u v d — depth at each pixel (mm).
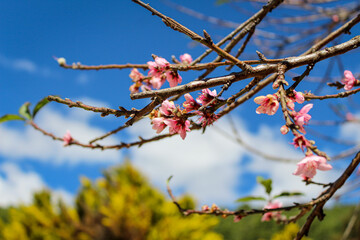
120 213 2855
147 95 750
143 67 983
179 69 810
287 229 1544
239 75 764
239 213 891
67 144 1036
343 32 952
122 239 2879
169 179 974
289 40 1599
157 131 791
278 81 749
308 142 707
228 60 781
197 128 937
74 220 2957
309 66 770
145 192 3008
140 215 2865
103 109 760
